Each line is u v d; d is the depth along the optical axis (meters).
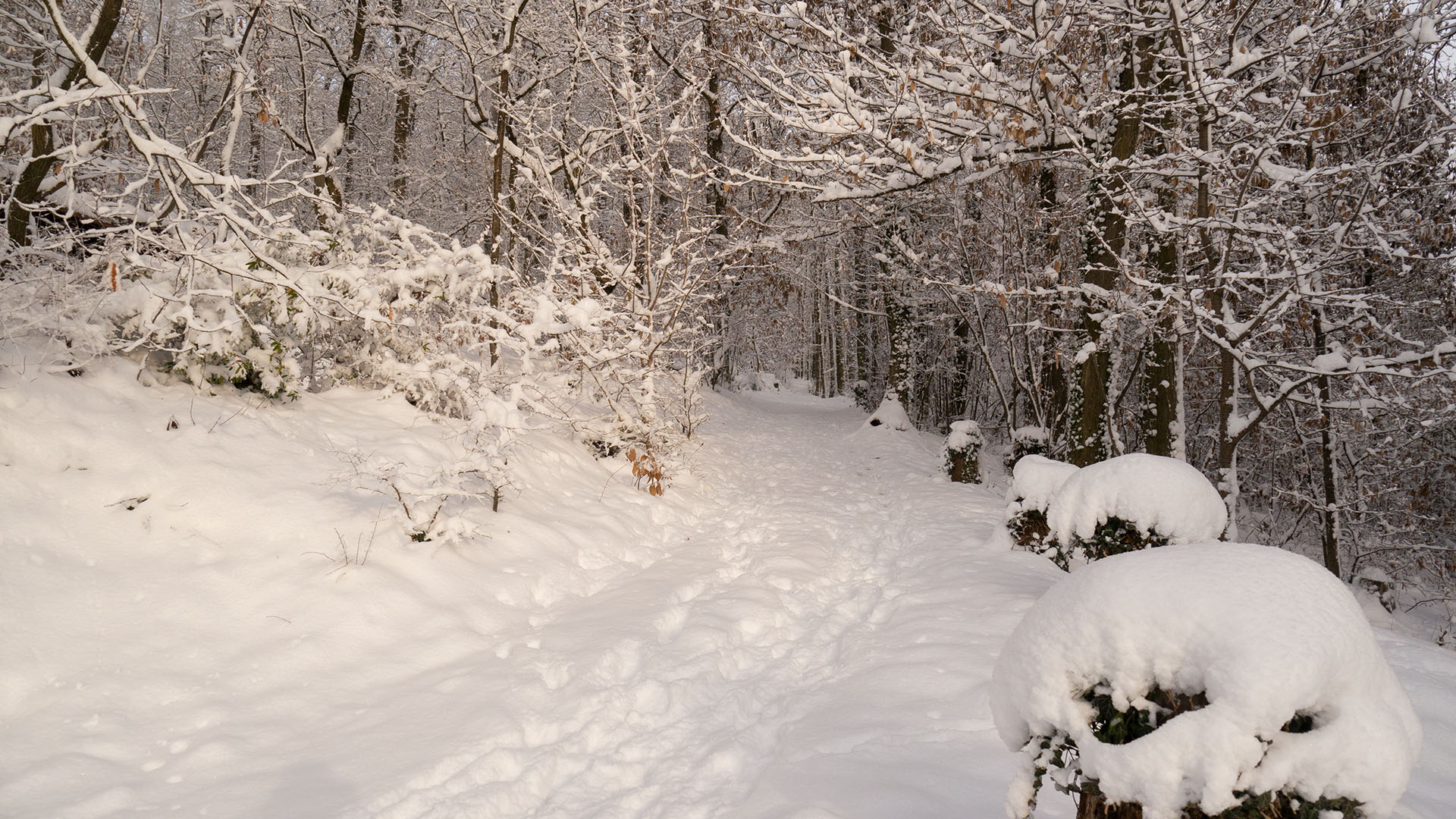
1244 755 1.64
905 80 8.02
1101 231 8.81
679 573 6.24
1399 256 8.02
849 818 2.80
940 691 3.81
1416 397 8.55
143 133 5.14
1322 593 1.85
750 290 17.06
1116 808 1.98
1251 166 6.94
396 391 7.63
